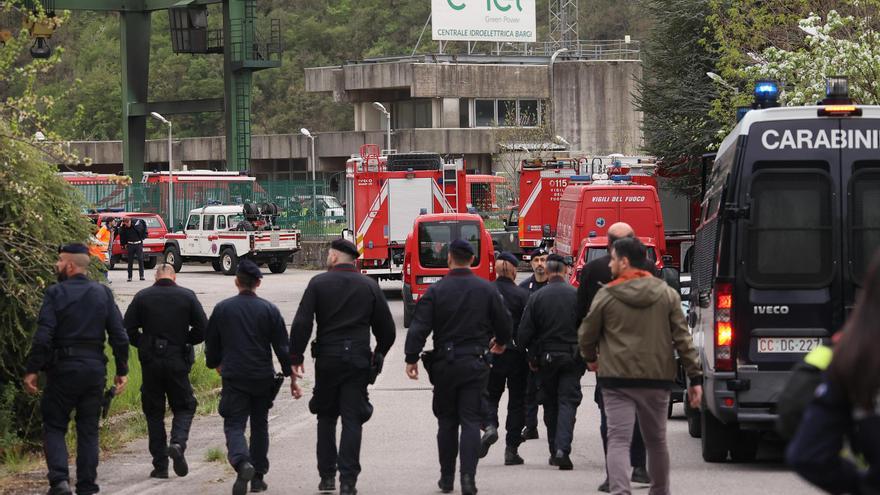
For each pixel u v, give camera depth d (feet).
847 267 61.52
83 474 56.18
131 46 349.82
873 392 22.35
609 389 49.52
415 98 497.46
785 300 61.72
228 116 339.36
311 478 64.18
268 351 59.11
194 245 276.41
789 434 24.07
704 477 62.23
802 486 59.00
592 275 57.72
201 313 64.69
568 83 501.15
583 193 148.77
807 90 127.44
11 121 67.92
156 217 296.30
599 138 502.79
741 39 158.71
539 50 542.98
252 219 274.16
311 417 90.58
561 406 65.00
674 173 216.33
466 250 58.08
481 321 57.41
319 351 57.36
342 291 57.47
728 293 61.93
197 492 60.18
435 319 57.52
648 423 49.60
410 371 57.98
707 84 216.13
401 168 201.36
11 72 68.90
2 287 66.39
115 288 229.25
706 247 67.67
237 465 57.21
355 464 57.06
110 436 77.30
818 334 61.57
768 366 61.72
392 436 78.95
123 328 57.36
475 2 488.02
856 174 61.46
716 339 62.13
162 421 64.90
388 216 200.85
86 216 73.92
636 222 148.15
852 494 23.04
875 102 124.77
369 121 507.30
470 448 56.80
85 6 334.65
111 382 87.97
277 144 519.60
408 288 159.53
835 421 22.88
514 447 67.51
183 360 64.18
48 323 55.36
